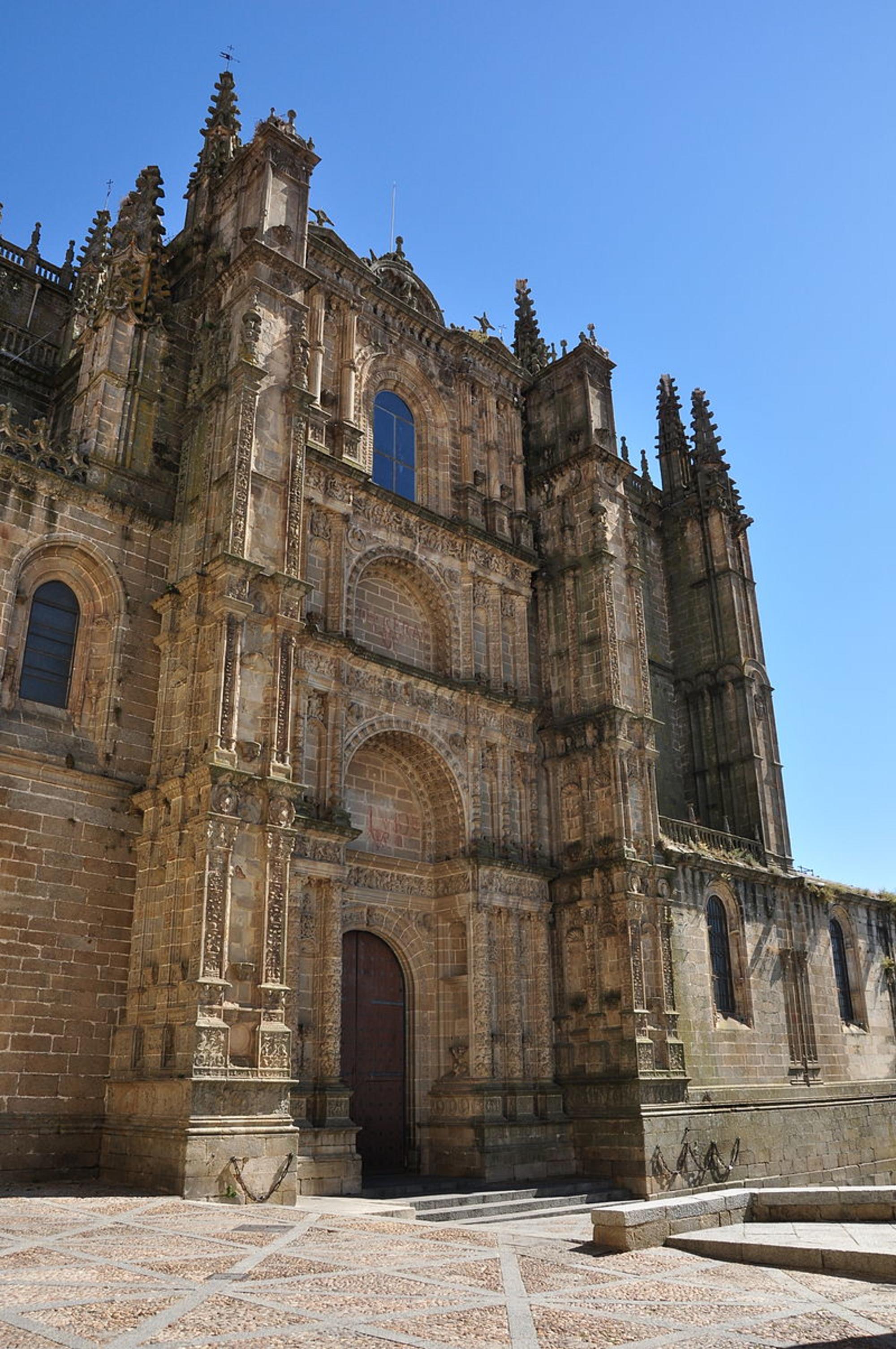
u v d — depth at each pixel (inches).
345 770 1219.2
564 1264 568.1
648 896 1425.9
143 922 1008.9
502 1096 1245.1
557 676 1569.9
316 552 1278.3
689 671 2054.6
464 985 1285.7
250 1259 552.1
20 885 971.9
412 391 1553.9
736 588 2047.2
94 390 1232.2
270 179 1289.4
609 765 1459.2
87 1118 959.0
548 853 1476.4
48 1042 954.1
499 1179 1199.6
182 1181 848.3
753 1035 1600.6
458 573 1475.1
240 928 976.3
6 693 1028.5
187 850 993.5
